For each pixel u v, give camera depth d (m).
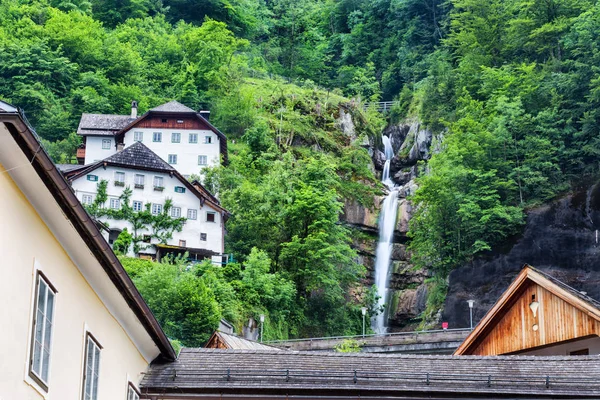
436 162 95.12
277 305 73.81
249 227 83.75
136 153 75.31
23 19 116.75
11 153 11.52
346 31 150.25
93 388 15.60
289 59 143.12
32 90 103.31
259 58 138.00
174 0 144.50
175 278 58.12
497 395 19.16
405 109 115.88
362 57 142.25
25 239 12.41
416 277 92.50
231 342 34.50
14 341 11.96
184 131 90.12
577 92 100.06
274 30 148.12
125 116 93.44
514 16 118.19
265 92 115.69
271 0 155.62
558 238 83.75
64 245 13.88
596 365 20.48
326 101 113.31
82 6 132.00
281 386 18.66
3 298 11.66
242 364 19.47
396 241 96.88
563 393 19.30
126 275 15.50
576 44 101.88
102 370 16.12
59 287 13.78
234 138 109.06
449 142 98.00
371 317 88.56
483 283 83.94
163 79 121.75
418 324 87.75
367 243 97.50
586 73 98.94
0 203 11.61
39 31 116.38
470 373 19.72
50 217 13.09
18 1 125.12
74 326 14.51
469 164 94.50
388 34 142.38
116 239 73.12
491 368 20.05
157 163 75.44
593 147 92.19
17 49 108.62
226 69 119.50
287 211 83.31
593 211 84.19
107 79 115.44
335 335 78.75
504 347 28.91
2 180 11.66
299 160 100.25
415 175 109.19
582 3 111.12
